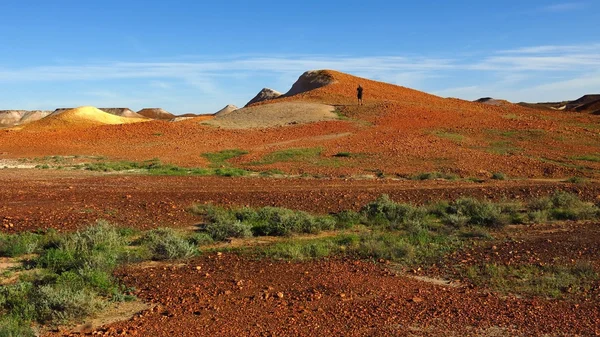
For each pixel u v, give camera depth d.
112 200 17.02
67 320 7.62
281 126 45.06
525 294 8.80
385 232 13.90
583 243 12.28
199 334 7.08
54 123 73.06
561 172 26.41
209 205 16.34
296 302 8.45
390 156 30.72
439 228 14.08
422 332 7.14
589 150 33.47
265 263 10.95
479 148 33.47
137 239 12.79
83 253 10.66
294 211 15.90
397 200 18.20
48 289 8.03
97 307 8.09
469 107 58.81
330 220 14.58
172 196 17.97
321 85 71.69
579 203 17.33
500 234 13.73
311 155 31.67
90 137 41.34
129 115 148.38
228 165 29.86
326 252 11.66
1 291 8.50
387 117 46.25
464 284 9.45
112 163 29.67
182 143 38.62
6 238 11.96
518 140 36.34
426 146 33.50
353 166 28.31
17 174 24.86
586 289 8.96
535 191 19.47
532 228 14.44
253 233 13.80
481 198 18.59
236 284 9.41
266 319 7.65
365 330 7.20
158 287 9.27
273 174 26.14
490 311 7.95
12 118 143.00
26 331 7.08
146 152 34.94
